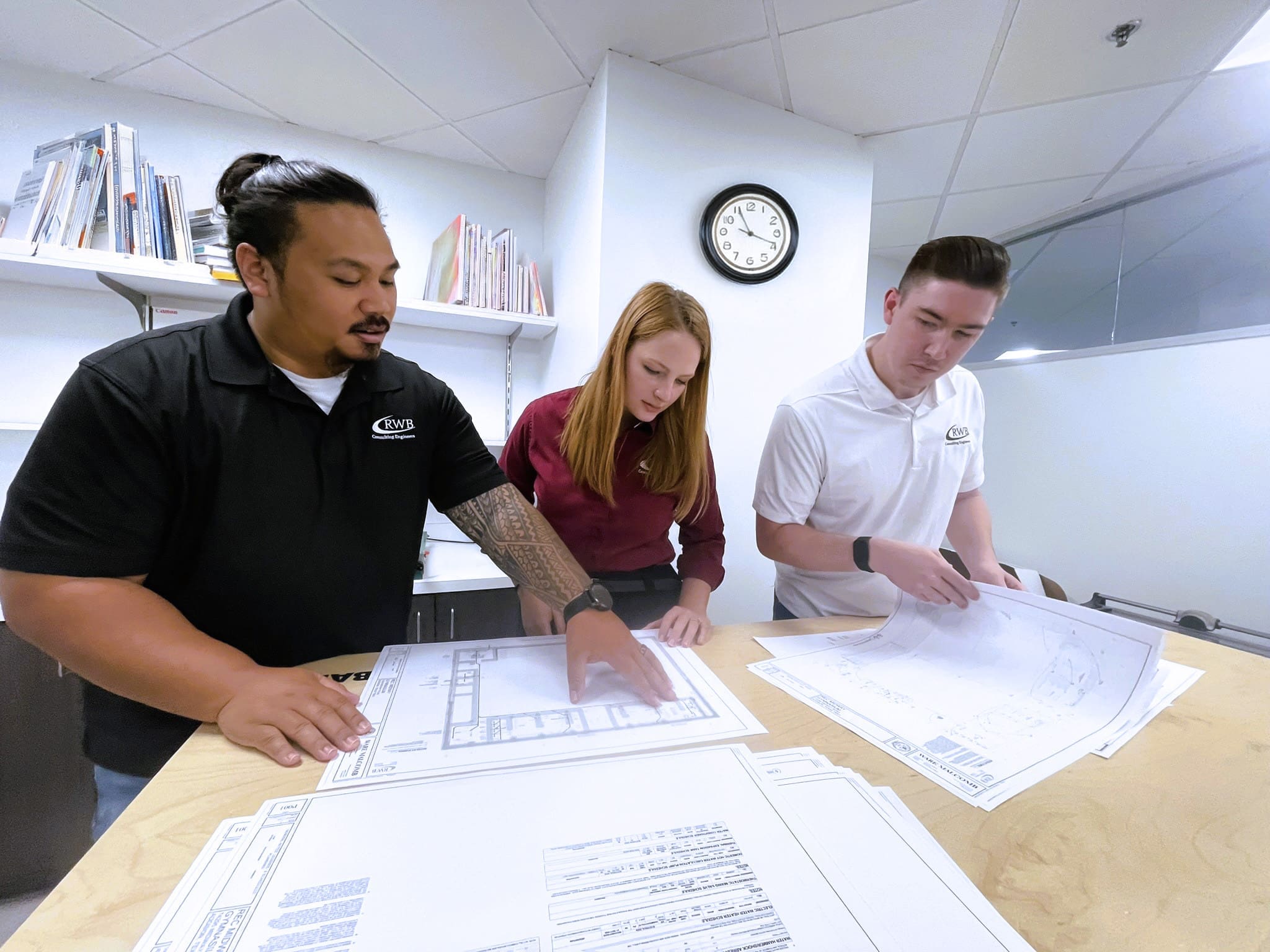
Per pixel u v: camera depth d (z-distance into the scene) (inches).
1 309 59.6
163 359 24.3
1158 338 86.2
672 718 20.5
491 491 32.4
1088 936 11.7
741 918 11.6
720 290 69.8
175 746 25.5
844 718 20.8
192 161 67.9
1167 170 85.4
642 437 41.7
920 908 12.0
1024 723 20.6
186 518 25.2
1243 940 11.7
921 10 55.1
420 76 63.5
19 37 56.6
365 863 12.9
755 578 74.9
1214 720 21.3
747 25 57.1
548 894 12.1
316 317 24.5
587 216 66.6
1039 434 100.6
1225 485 77.9
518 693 22.4
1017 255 110.6
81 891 12.1
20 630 20.2
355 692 22.2
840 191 76.2
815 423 42.5
